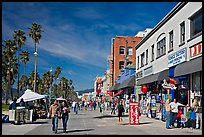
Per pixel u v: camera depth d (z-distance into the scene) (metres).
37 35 51.72
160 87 27.81
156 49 29.36
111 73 71.75
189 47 20.84
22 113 21.42
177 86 23.25
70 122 23.64
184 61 21.38
